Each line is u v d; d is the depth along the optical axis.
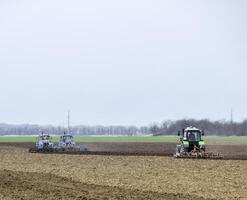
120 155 99.00
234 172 66.69
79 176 61.31
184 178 60.09
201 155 92.06
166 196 44.22
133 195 43.75
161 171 67.88
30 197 39.47
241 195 46.84
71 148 125.81
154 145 175.00
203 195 46.41
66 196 40.66
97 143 193.38
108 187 49.72
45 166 74.94
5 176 50.59
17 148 139.00
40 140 126.50
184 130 98.50
